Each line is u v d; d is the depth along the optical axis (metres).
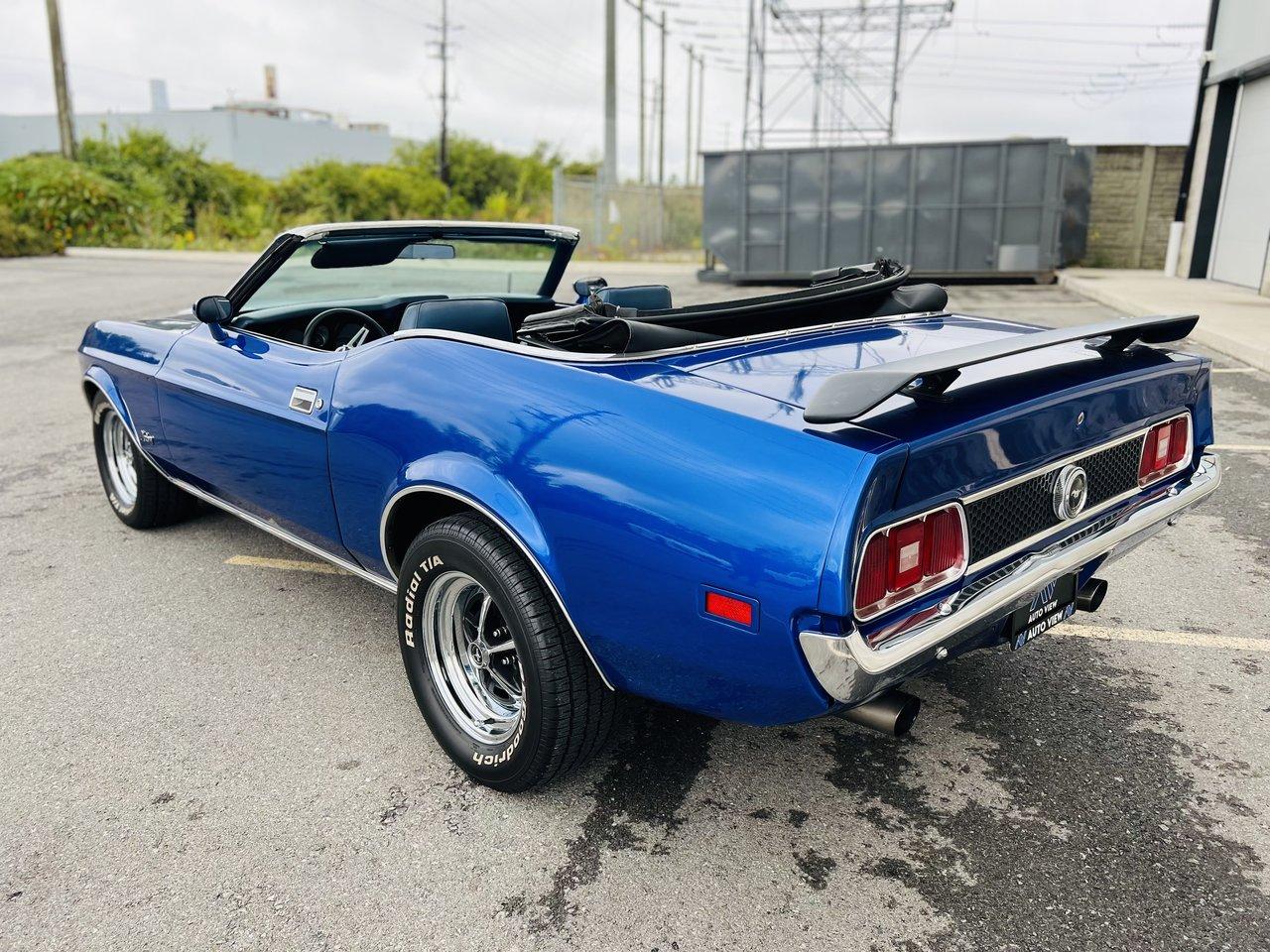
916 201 17.31
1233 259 14.92
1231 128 15.29
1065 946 1.94
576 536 2.06
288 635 3.42
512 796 2.48
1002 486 2.06
